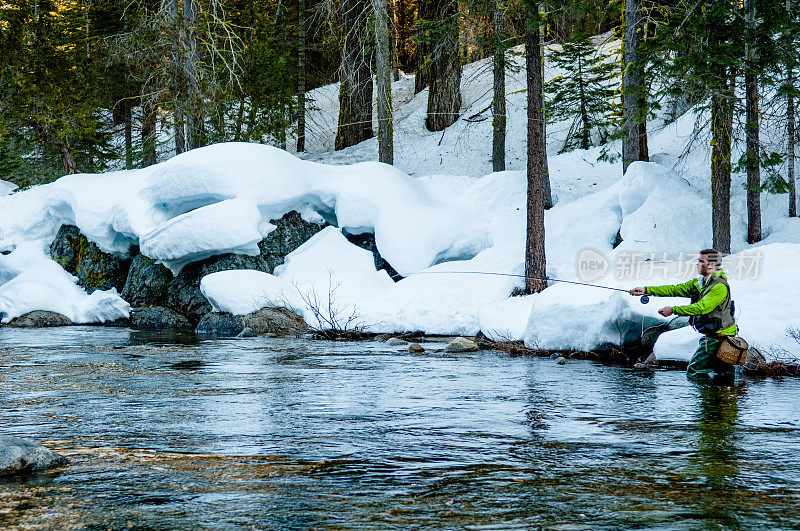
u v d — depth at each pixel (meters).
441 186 23.25
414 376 8.98
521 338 13.17
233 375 9.02
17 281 20.64
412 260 18.78
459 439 5.16
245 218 18.41
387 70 24.52
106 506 3.57
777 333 9.51
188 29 26.19
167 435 5.29
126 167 30.89
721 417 6.06
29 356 11.35
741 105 15.75
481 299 15.50
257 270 18.78
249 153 19.72
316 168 21.38
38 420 5.90
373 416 6.12
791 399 7.06
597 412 6.32
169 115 27.98
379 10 24.19
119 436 5.26
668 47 15.64
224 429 5.53
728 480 4.04
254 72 30.50
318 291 17.42
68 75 30.41
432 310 15.39
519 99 33.62
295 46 34.56
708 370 8.63
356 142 34.12
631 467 4.33
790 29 15.29
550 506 3.56
